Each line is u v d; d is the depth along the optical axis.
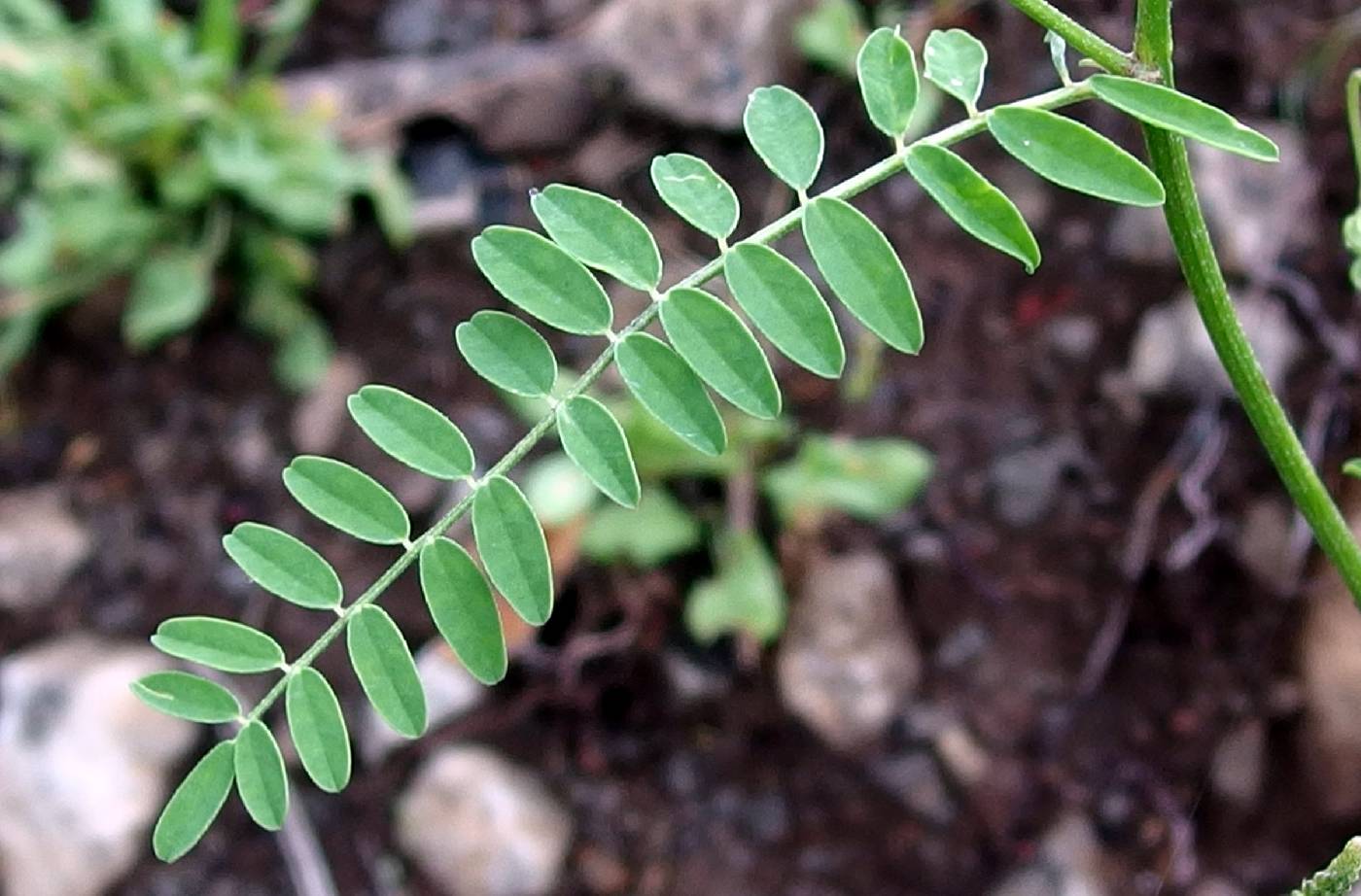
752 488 0.60
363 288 0.67
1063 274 0.63
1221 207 0.60
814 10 0.67
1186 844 0.55
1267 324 0.59
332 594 0.32
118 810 0.57
